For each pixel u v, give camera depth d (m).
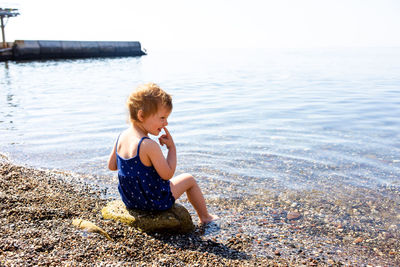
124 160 2.80
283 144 5.88
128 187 2.85
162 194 2.89
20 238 2.32
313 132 6.71
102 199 3.67
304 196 3.89
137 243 2.56
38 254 2.13
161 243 2.64
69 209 3.15
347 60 41.53
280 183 4.25
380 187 4.14
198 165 4.82
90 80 17.50
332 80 17.75
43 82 16.20
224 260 2.52
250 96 12.01
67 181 4.20
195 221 3.26
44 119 7.83
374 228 3.23
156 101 2.68
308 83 16.39
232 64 33.59
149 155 2.72
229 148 5.62
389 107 9.55
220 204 3.66
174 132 6.67
